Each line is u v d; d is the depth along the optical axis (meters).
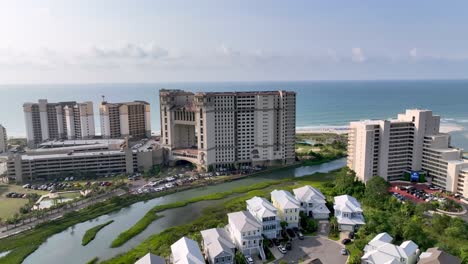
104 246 141.75
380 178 178.62
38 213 166.25
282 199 154.25
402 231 130.62
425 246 123.06
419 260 110.50
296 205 147.00
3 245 141.25
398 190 195.12
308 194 161.75
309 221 145.62
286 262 119.06
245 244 125.44
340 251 126.38
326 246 130.62
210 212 175.50
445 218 139.62
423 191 191.25
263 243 129.62
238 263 118.25
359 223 142.25
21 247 139.75
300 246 131.12
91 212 176.12
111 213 178.88
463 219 154.75
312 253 125.38
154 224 163.62
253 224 128.62
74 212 174.00
